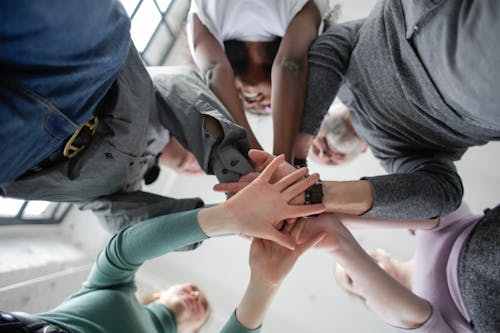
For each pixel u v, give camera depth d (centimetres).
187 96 80
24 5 39
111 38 55
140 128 75
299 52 86
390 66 74
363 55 81
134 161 80
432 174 75
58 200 81
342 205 72
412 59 67
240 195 70
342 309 181
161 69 90
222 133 78
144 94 75
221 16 93
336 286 184
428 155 82
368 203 70
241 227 69
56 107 51
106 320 80
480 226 85
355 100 91
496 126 62
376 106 83
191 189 206
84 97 56
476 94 57
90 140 71
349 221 94
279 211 69
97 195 84
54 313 77
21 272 139
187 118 79
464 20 54
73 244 179
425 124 76
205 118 78
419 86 70
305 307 185
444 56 59
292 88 83
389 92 77
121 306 85
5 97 45
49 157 66
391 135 86
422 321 87
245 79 104
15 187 71
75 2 45
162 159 97
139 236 75
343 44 88
